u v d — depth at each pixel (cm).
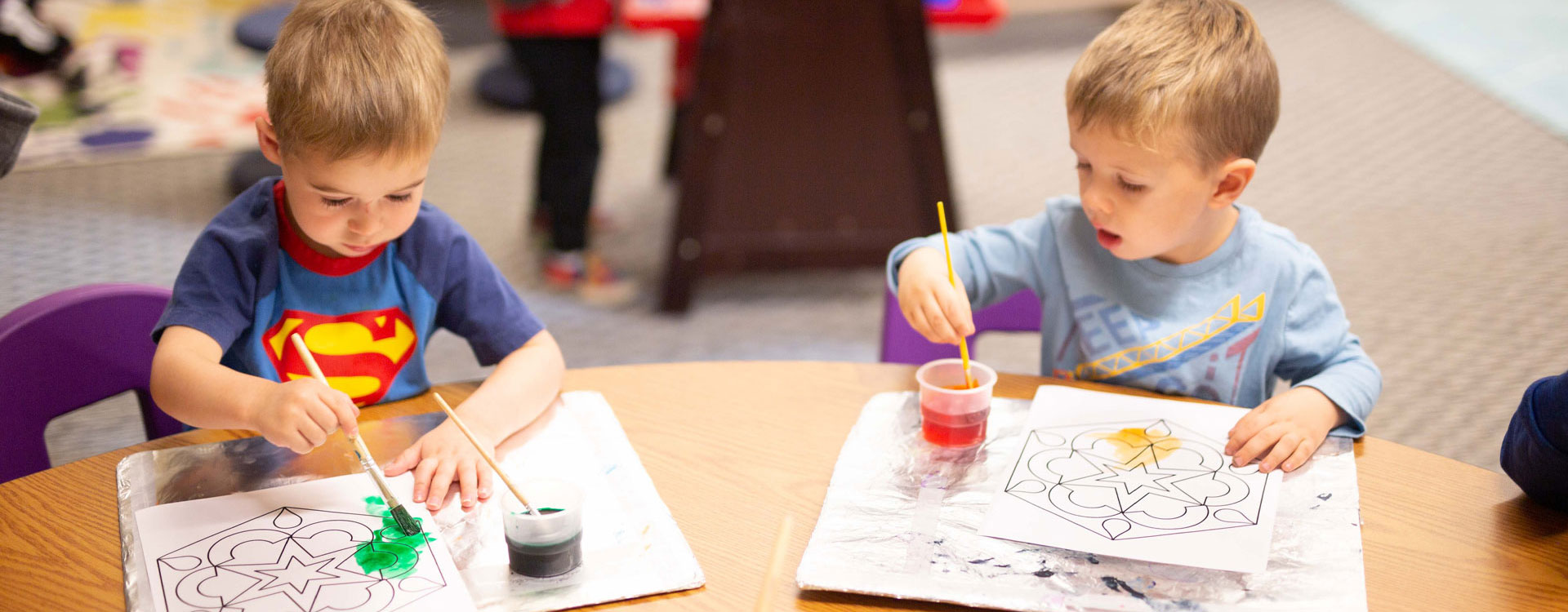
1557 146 334
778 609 74
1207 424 95
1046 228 118
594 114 256
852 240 260
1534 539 81
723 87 239
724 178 249
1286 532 80
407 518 81
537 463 90
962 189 312
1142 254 105
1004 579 75
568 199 262
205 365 88
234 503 84
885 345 122
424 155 90
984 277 117
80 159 203
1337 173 321
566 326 253
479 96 379
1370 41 427
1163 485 86
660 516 83
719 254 257
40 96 232
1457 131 347
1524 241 280
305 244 100
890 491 86
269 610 72
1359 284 261
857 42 238
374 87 85
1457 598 74
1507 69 394
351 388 103
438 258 104
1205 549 78
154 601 73
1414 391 220
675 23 246
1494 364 229
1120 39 99
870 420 97
